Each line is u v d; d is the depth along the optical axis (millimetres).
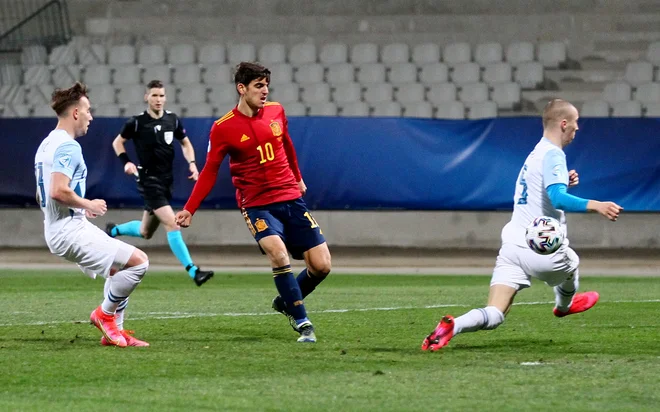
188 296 41094
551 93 85250
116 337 25359
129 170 45250
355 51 90312
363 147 67688
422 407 17328
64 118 24906
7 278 50281
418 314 33844
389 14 94875
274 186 26734
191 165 47125
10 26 99625
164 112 46281
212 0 98000
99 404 17656
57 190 24156
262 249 26734
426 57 89250
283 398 18156
